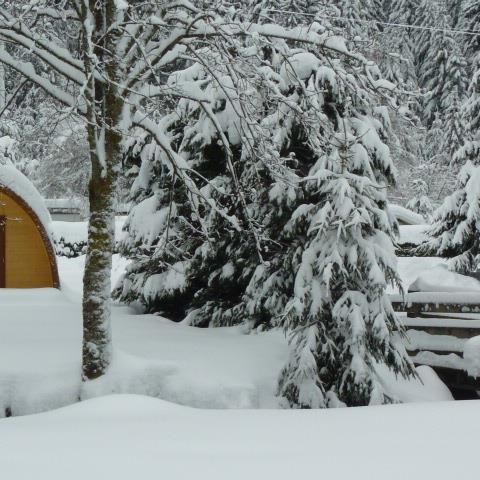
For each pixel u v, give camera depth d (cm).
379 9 4419
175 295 1566
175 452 493
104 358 960
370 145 1273
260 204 1381
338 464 451
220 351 1138
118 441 534
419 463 448
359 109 1376
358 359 1020
